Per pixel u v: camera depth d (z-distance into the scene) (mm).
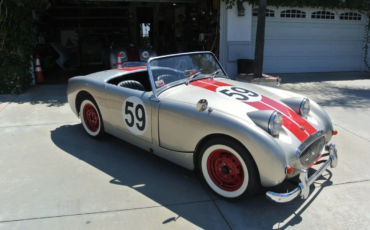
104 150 3963
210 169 2869
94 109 4188
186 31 12672
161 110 3092
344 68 11703
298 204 2764
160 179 3223
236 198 2699
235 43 9344
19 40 7316
